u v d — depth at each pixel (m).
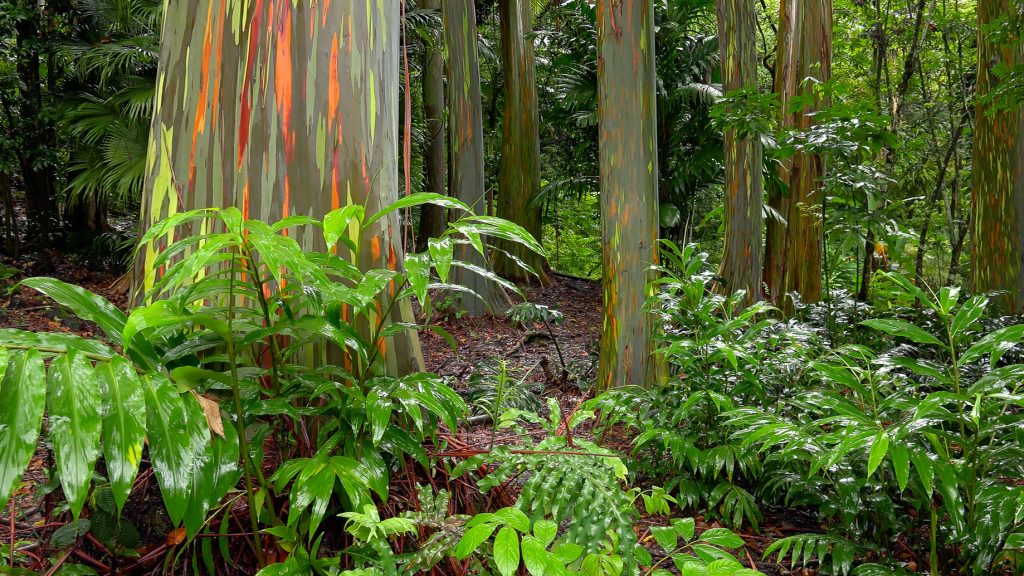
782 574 2.37
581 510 1.52
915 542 2.40
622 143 4.20
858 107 4.25
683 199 10.59
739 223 5.85
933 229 9.45
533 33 10.38
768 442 2.09
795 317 4.82
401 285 1.55
